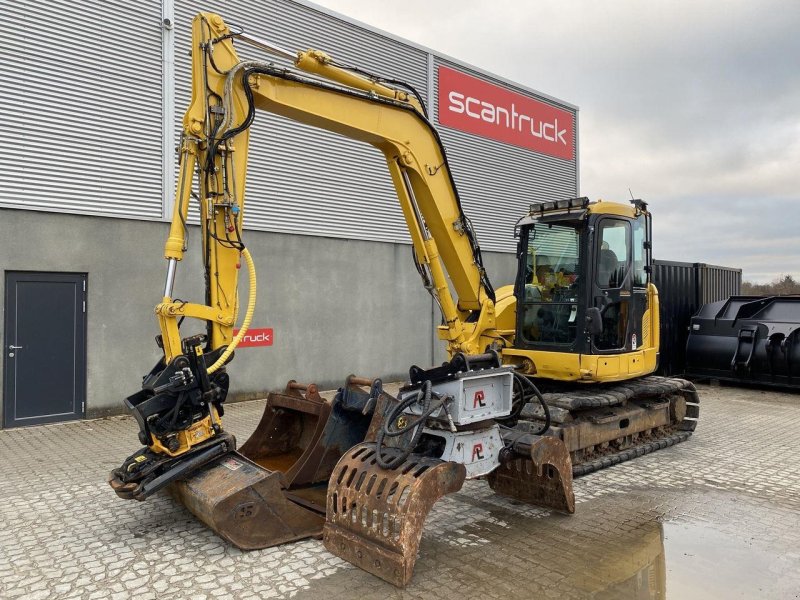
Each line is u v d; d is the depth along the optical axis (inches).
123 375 358.3
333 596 141.6
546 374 259.3
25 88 330.3
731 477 239.6
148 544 171.0
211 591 143.7
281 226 433.7
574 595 142.9
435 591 144.4
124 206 361.7
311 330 447.2
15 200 325.1
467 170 566.3
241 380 408.2
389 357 497.0
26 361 327.9
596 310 242.4
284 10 436.5
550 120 657.6
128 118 365.1
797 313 455.5
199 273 389.1
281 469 214.8
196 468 177.0
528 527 186.1
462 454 180.4
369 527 154.3
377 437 170.1
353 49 477.7
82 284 346.3
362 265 480.7
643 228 286.7
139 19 371.2
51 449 281.0
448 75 547.8
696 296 541.0
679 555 166.4
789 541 176.4
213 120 181.3
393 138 217.9
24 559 161.9
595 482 233.8
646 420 281.3
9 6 325.7
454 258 239.3
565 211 258.4
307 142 449.1
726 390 476.1
